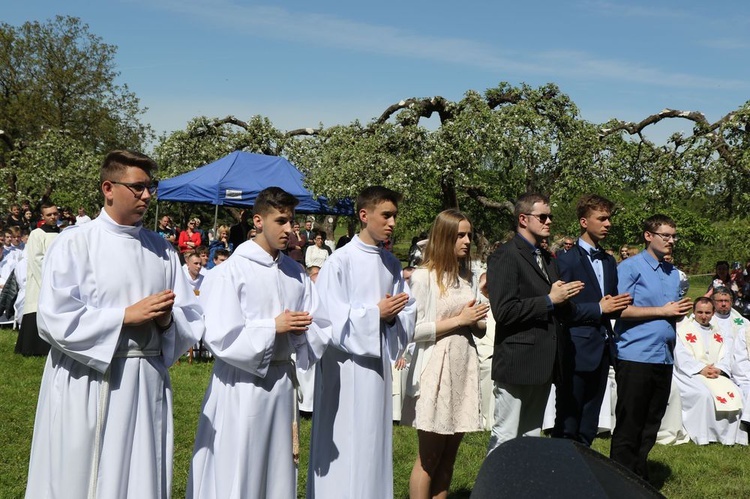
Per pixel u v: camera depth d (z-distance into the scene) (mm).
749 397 7523
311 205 15195
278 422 3926
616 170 14930
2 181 25703
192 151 19922
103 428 3432
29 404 7316
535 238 4801
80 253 3471
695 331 8008
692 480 6090
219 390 3889
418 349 4613
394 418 7340
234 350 3736
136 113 36375
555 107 14984
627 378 5355
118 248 3545
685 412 7676
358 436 4250
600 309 4836
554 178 15242
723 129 13391
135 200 3535
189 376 9062
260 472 3855
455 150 14742
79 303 3387
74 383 3414
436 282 4676
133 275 3551
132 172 3527
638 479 1407
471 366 4664
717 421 7590
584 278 5070
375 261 4469
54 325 3312
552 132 14898
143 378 3523
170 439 3654
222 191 14242
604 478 1336
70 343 3316
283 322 3801
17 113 33969
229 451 3807
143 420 3508
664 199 14359
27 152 25438
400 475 5645
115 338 3361
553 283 4742
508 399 4641
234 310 3820
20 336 9727
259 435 3838
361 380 4277
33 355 9703
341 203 15711
